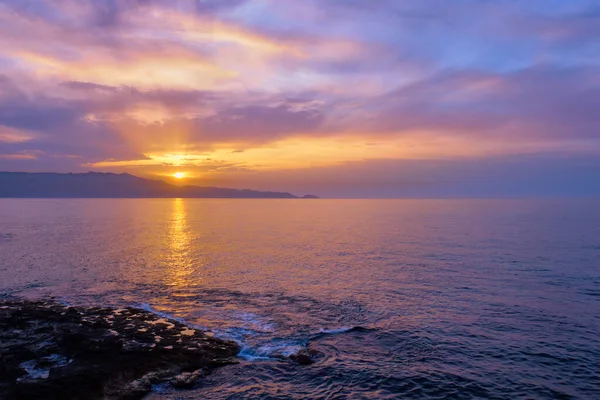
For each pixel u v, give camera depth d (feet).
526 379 63.93
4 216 517.55
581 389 60.59
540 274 140.56
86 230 332.39
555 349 75.36
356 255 191.72
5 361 63.21
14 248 215.92
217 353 72.33
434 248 211.20
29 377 58.75
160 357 67.26
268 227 380.78
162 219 503.61
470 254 187.42
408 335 83.15
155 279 140.26
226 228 369.50
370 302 107.86
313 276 143.33
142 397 58.03
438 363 70.03
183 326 84.99
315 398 58.54
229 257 190.90
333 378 64.59
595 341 79.20
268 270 156.46
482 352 74.43
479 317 94.32
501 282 128.67
